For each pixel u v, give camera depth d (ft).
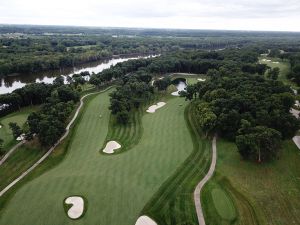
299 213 147.84
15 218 144.66
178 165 193.36
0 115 304.71
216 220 143.33
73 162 199.82
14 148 221.46
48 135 214.28
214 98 283.38
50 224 140.46
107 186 169.27
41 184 172.86
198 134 244.01
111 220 143.02
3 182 178.40
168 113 300.40
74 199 157.89
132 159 201.87
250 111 249.75
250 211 149.69
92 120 279.49
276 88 313.12
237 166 191.72
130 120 280.10
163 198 159.22
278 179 177.17
